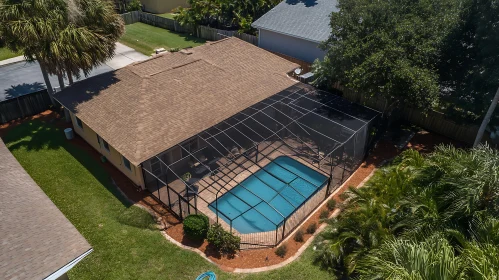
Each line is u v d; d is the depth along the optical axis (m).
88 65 26.02
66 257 13.15
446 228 13.62
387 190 17.14
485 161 14.48
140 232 19.66
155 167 23.11
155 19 55.25
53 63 25.53
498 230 12.59
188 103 25.55
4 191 16.41
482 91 22.98
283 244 19.31
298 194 23.50
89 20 26.47
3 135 28.06
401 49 22.72
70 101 25.92
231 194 23.05
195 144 24.84
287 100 27.98
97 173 24.34
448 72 25.23
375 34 23.84
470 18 22.69
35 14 24.25
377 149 27.61
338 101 28.33
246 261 18.27
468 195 13.58
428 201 14.51
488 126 25.39
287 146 27.00
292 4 41.84
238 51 33.19
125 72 28.11
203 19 52.00
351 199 17.80
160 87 26.30
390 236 14.76
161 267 17.64
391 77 22.84
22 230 14.11
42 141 27.48
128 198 22.22
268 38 41.16
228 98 26.86
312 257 18.44
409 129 29.89
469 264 11.29
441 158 16.08
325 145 26.34
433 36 23.44
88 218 20.44
